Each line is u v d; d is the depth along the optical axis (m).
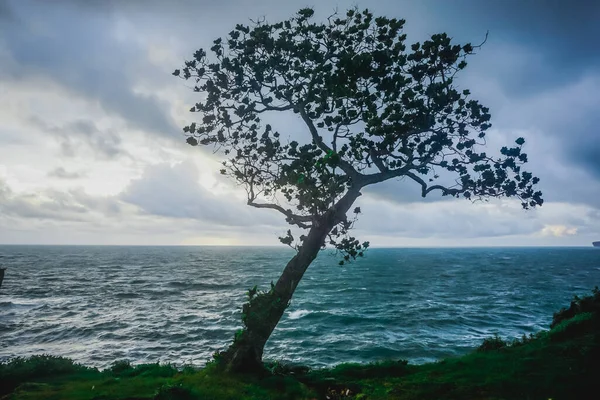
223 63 13.50
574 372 9.20
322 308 50.03
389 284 82.25
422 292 67.50
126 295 60.88
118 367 15.18
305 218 13.18
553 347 11.52
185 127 14.18
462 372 10.70
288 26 13.85
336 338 33.53
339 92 12.18
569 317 15.31
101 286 72.56
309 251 12.73
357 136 13.27
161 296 60.53
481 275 105.88
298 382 10.89
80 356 28.23
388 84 12.14
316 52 13.08
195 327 38.12
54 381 11.98
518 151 12.45
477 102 12.78
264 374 11.50
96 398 9.28
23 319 41.28
